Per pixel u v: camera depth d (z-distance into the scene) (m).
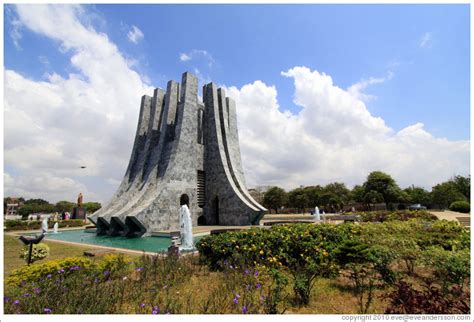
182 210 15.88
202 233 18.58
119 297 5.27
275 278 5.47
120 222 20.72
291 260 7.39
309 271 6.25
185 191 24.30
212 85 29.36
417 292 4.59
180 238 15.84
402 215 24.00
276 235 8.14
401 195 45.34
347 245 6.31
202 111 29.23
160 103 30.14
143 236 20.03
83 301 4.69
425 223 12.35
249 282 5.99
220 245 7.97
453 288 5.52
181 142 24.97
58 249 12.52
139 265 7.54
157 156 25.64
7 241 15.89
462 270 5.56
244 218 23.86
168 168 23.58
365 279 6.40
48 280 5.78
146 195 23.39
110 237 20.36
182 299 5.40
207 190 26.80
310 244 7.61
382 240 7.50
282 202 58.03
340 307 5.07
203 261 8.16
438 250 6.56
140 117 30.97
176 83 29.17
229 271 6.80
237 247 7.75
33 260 9.09
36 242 8.20
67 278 6.07
